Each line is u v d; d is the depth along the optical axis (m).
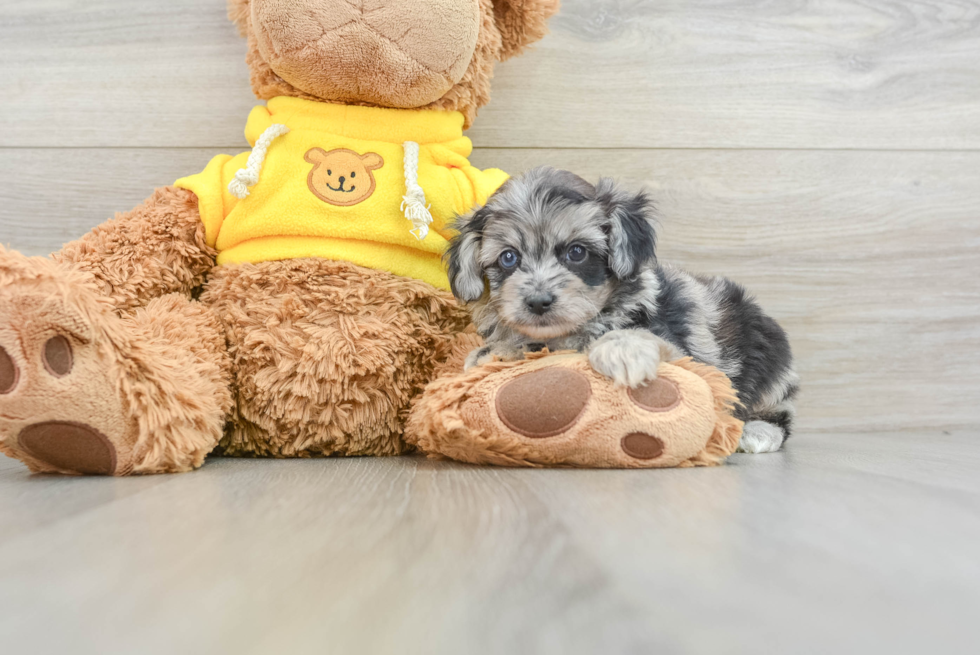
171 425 1.92
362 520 1.23
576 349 2.30
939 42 3.23
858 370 3.25
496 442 1.97
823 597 0.82
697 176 3.21
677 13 3.18
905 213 3.25
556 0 2.68
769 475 1.78
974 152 3.25
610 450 1.93
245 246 2.43
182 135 3.06
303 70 2.38
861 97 3.23
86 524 1.21
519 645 0.68
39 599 0.82
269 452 2.38
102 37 3.03
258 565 0.95
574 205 2.29
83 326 1.79
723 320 2.62
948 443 2.80
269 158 2.42
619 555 0.98
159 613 0.77
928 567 0.93
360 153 2.47
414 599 0.81
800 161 3.23
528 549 1.02
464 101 2.63
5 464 2.33
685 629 0.72
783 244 3.23
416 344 2.43
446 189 2.53
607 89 3.17
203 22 3.04
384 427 2.40
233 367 2.33
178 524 1.21
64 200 3.03
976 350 3.23
